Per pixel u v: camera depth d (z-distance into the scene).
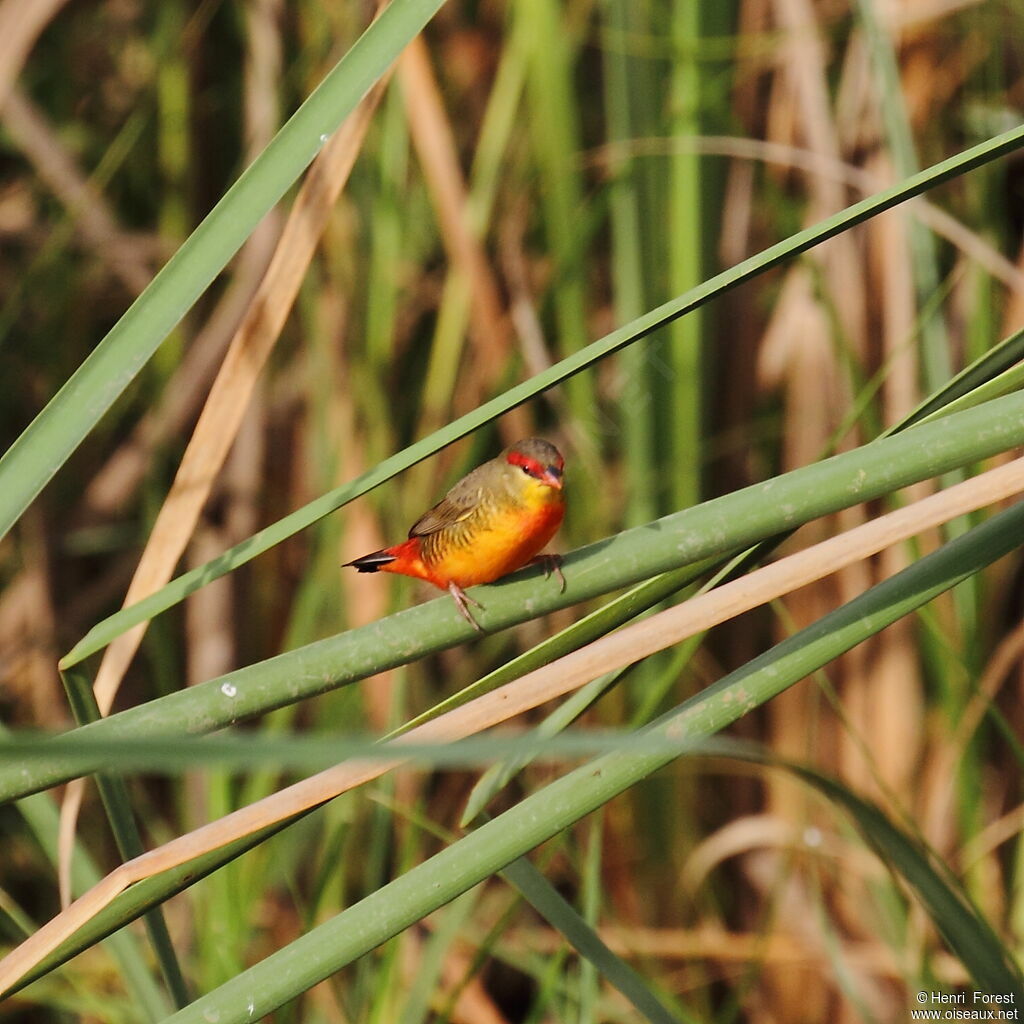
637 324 4.84
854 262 11.05
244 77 12.90
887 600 5.16
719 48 10.58
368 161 11.38
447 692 11.67
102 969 10.66
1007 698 11.02
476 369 11.58
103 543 12.86
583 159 11.66
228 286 13.31
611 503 11.62
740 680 5.20
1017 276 9.86
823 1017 11.12
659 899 11.15
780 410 11.61
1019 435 4.84
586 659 5.02
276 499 12.45
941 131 11.44
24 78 13.58
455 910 8.28
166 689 11.76
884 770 10.98
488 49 12.24
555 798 5.08
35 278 12.23
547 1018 11.67
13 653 12.77
